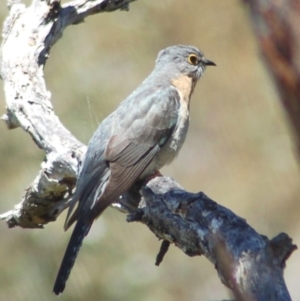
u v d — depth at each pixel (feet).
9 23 30.99
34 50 29.84
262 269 13.96
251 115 52.75
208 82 53.88
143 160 26.48
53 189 27.22
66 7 30.94
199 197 18.84
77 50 51.37
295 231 49.39
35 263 43.70
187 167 51.57
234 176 51.21
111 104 49.85
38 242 44.01
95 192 24.89
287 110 8.01
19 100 28.35
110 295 42.83
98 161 25.61
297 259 47.65
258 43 8.11
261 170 51.19
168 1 54.65
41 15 30.55
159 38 54.03
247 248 14.93
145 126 27.02
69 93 49.52
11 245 44.16
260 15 8.04
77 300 42.75
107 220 44.32
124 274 43.42
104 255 43.62
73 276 42.91
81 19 31.60
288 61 7.98
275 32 8.00
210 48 54.49
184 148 52.08
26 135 46.83
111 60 51.88
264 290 13.61
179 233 19.49
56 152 26.23
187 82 30.58
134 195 25.84
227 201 50.44
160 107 27.76
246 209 50.14
